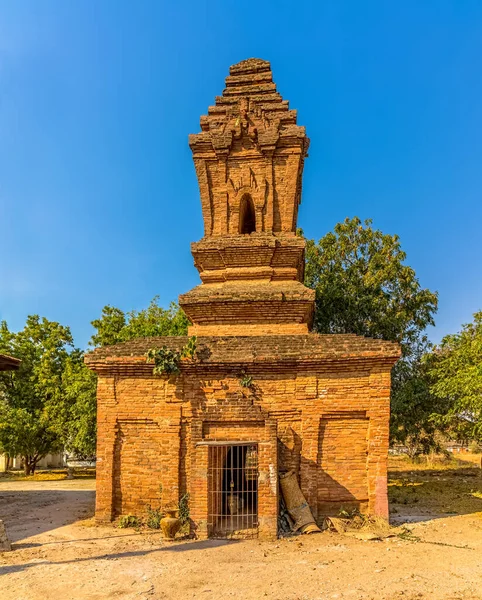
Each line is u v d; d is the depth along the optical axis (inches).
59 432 1518.2
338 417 660.7
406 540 575.5
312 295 764.6
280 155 855.1
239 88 896.9
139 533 619.5
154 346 705.6
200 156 872.9
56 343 1708.9
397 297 1376.7
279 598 394.0
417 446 1472.7
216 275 841.5
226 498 644.1
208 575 450.0
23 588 418.6
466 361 1055.6
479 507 813.9
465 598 392.8
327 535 598.5
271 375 673.6
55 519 724.7
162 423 674.8
